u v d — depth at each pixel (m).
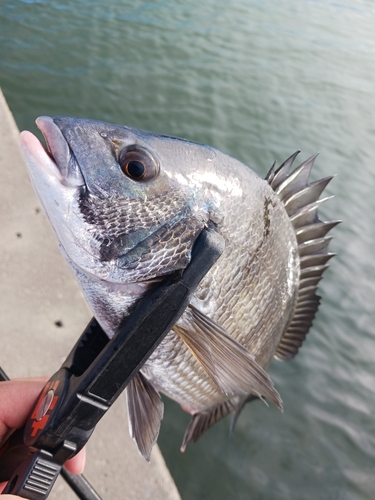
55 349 0.35
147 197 0.18
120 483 0.29
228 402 0.31
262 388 0.19
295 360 0.59
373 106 1.25
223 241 0.17
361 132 1.12
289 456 0.48
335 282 0.72
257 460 0.47
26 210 0.45
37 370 0.33
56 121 0.18
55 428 0.16
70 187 0.18
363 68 1.46
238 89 1.15
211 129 0.99
